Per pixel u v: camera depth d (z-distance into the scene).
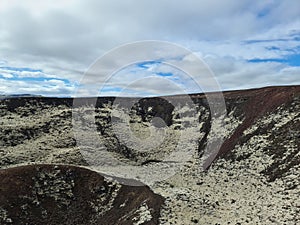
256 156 62.97
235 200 42.22
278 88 89.12
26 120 120.81
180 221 36.47
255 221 35.41
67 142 104.88
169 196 42.00
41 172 62.50
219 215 37.75
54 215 56.66
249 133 74.44
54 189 60.38
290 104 75.31
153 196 43.78
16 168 63.00
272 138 66.75
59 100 137.50
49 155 95.00
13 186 59.19
